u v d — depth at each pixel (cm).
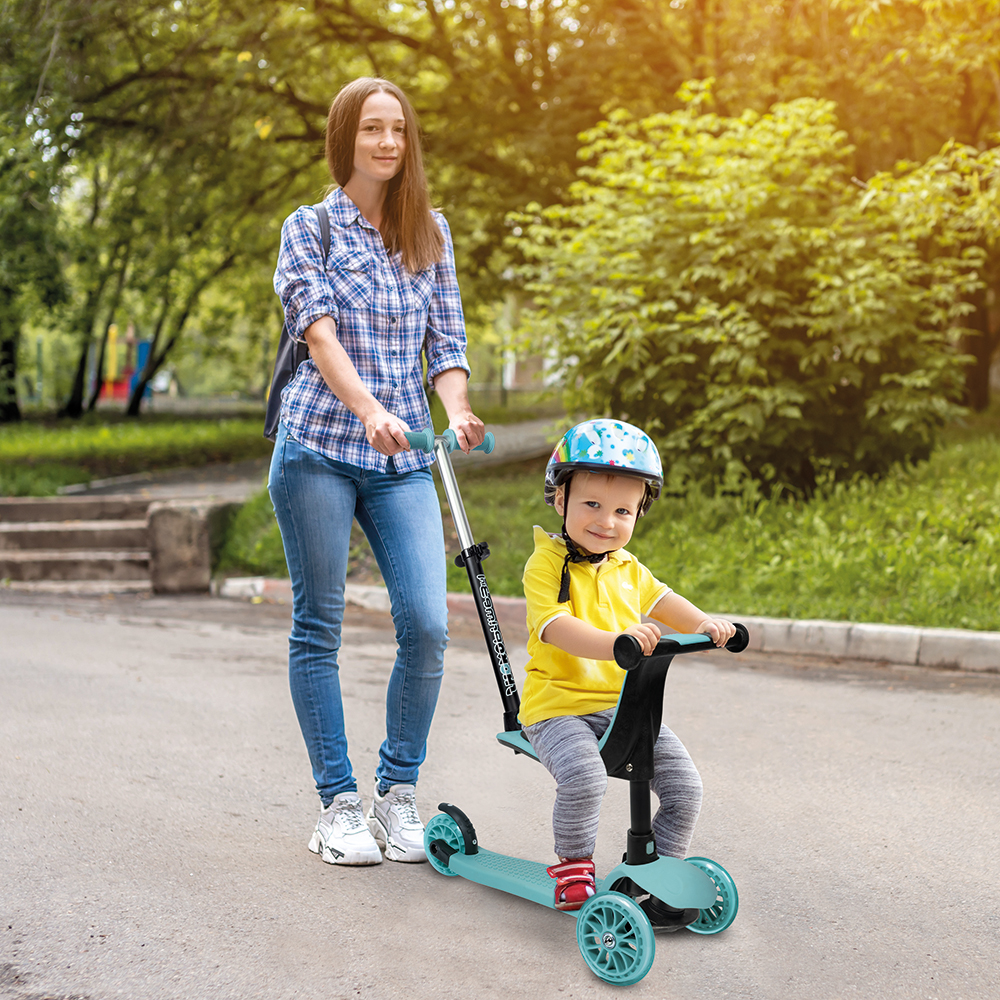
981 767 419
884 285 859
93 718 460
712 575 746
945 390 896
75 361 3316
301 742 436
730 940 267
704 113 1209
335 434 306
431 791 379
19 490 1123
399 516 313
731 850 329
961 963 257
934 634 621
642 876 246
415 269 322
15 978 236
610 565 273
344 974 243
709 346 905
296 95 1427
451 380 325
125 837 324
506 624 732
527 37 1341
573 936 266
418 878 301
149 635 686
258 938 260
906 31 1086
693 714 498
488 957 253
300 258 306
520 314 1001
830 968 252
